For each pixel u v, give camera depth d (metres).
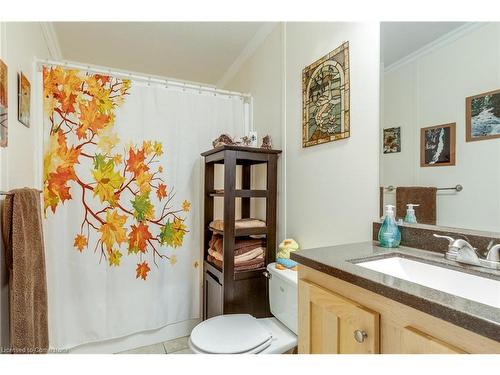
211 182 2.06
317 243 1.58
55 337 1.72
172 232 2.04
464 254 0.92
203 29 2.12
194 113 2.12
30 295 1.21
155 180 1.98
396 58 1.18
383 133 1.22
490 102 0.92
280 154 1.92
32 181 1.67
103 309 1.84
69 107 1.75
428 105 1.08
